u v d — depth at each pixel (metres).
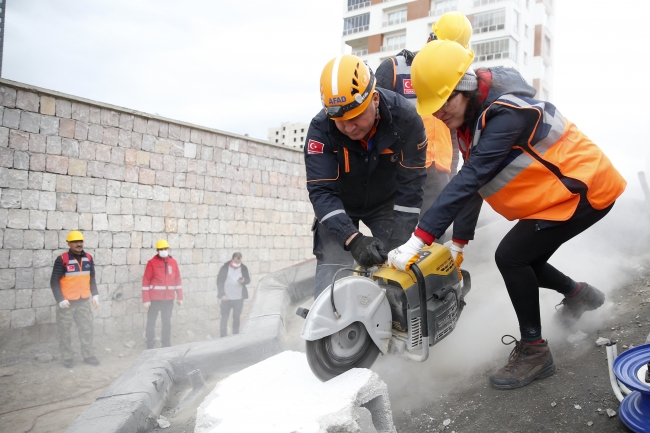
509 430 2.18
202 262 9.52
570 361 2.66
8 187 7.11
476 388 2.61
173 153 9.05
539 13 27.38
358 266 2.85
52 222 7.51
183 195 9.19
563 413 2.21
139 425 2.85
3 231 7.05
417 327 2.42
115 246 8.22
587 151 2.29
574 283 2.85
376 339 2.41
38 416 5.29
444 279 2.53
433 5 30.28
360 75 2.38
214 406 2.19
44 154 7.44
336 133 2.69
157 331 8.71
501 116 2.16
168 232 8.95
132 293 8.41
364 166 2.83
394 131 2.71
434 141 4.00
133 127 8.47
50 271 7.44
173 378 3.70
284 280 6.18
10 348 6.97
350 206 3.16
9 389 5.97
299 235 11.46
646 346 2.14
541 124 2.23
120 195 8.29
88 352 6.96
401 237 2.90
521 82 2.29
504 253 2.49
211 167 9.66
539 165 2.25
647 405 1.92
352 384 2.12
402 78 3.71
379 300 2.41
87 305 6.98
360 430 1.90
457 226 2.82
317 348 2.29
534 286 2.47
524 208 2.37
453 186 2.21
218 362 3.86
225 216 9.91
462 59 2.21
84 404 5.67
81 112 7.83
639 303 3.14
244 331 4.26
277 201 10.95
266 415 2.01
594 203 2.29
